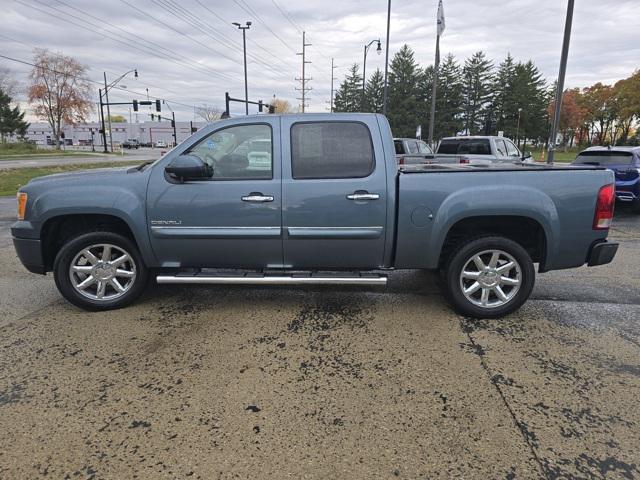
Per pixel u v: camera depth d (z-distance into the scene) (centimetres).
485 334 372
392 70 6469
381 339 362
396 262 398
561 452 230
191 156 376
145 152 6319
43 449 231
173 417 258
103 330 377
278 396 280
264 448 232
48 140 9925
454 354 336
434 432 245
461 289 400
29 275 546
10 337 363
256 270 418
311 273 409
